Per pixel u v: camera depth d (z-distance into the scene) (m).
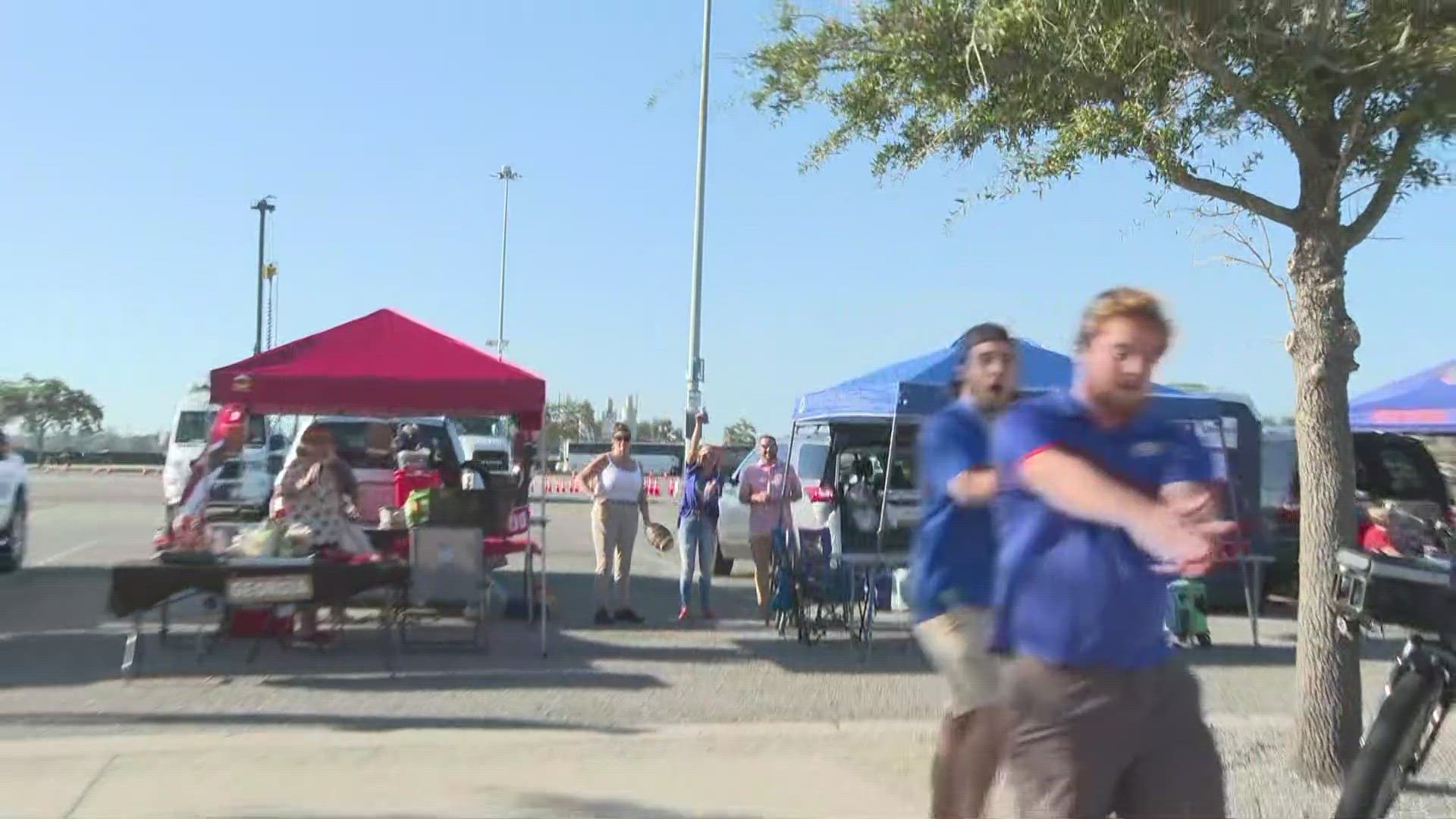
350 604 11.23
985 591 4.98
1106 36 6.55
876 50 7.04
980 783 5.04
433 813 6.04
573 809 6.17
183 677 9.12
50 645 10.40
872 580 10.54
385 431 14.33
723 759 7.14
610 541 11.97
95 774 6.56
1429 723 4.45
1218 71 6.45
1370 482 14.24
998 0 6.57
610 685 9.14
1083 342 3.78
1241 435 13.56
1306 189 6.64
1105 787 3.63
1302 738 6.56
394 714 8.06
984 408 4.99
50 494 34.34
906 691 9.09
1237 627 12.73
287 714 8.02
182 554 9.15
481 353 10.35
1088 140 6.77
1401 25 6.14
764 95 7.32
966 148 7.37
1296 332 6.63
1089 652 3.59
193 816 5.92
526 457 12.48
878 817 6.12
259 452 19.05
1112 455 3.70
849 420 12.42
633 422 58.00
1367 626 5.29
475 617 10.64
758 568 12.22
